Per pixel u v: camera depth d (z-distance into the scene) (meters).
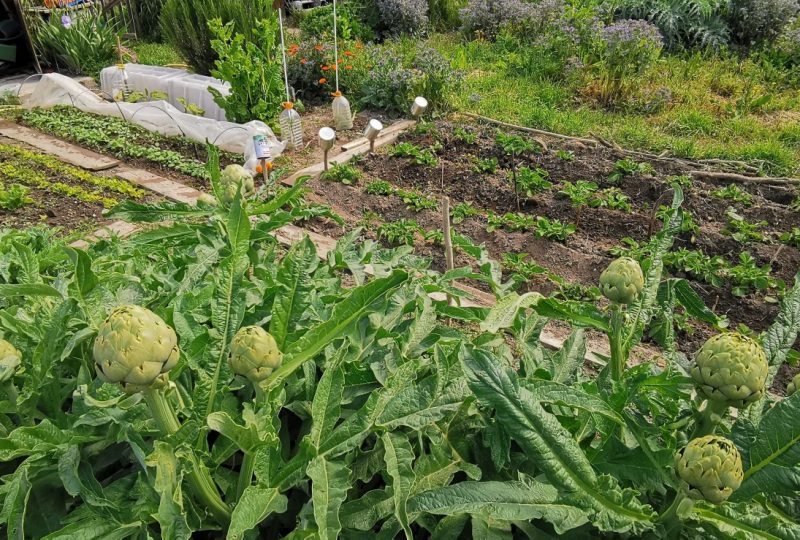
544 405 1.67
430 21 12.41
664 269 4.70
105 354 1.16
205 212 2.25
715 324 1.87
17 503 1.32
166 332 1.20
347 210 5.66
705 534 1.33
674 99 8.00
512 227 5.23
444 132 7.11
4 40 9.89
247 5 8.80
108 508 1.36
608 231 5.25
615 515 1.29
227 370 1.53
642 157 6.36
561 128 7.18
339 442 1.38
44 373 1.58
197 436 1.38
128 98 8.51
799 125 7.14
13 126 7.60
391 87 7.89
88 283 1.64
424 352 1.88
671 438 1.51
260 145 5.30
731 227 5.13
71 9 10.65
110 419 1.43
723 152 6.42
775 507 1.37
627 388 1.53
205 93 8.13
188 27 8.73
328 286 2.12
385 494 1.44
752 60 9.55
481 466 1.59
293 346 1.51
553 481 1.29
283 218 2.38
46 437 1.42
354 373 1.70
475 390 1.33
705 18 10.39
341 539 1.42
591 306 1.78
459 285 4.57
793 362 1.76
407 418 1.45
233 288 1.60
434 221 5.45
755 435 1.34
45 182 6.02
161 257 2.52
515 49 10.33
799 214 5.29
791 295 1.66
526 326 2.00
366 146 6.93
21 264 2.04
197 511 1.39
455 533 1.42
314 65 8.66
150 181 6.21
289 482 1.35
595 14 10.18
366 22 12.20
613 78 7.97
